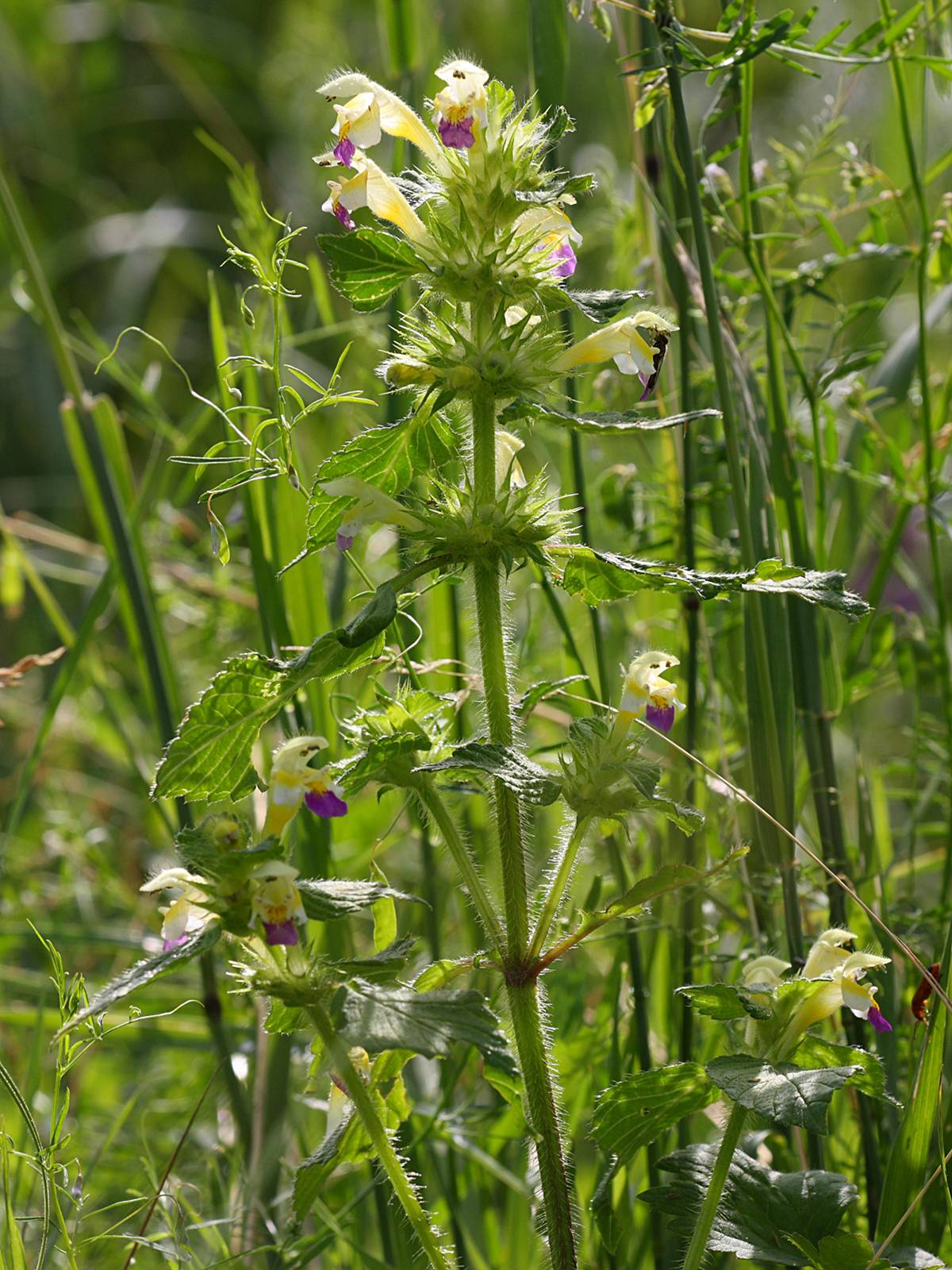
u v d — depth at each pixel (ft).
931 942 4.09
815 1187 3.68
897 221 4.53
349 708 4.29
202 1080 4.25
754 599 3.93
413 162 4.18
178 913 3.55
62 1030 3.48
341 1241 3.98
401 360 3.64
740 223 4.14
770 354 4.09
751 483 3.98
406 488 3.75
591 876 4.38
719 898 4.12
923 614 4.51
